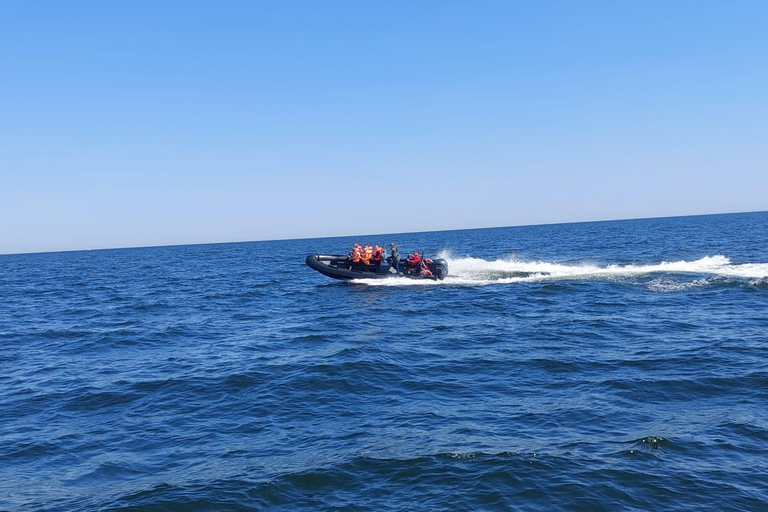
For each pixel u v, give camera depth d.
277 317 19.61
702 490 6.17
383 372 11.41
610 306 18.28
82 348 15.48
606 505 5.95
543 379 10.57
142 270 54.12
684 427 7.88
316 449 7.72
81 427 9.06
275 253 83.19
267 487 6.65
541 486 6.38
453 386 10.39
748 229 71.12
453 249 58.81
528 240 75.75
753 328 13.92
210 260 69.94
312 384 10.73
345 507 6.14
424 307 19.89
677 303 18.12
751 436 7.47
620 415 8.48
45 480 7.19
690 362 11.10
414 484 6.59
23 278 48.69
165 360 13.52
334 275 26.41
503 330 15.35
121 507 6.34
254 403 9.84
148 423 9.11
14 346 16.11
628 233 79.44
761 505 5.84
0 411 9.99
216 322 19.09
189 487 6.75
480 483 6.52
